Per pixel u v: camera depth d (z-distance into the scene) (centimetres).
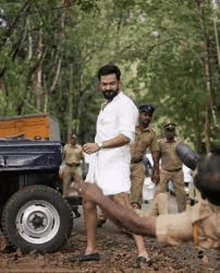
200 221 282
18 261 650
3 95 2053
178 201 1071
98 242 779
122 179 632
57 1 1977
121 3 2766
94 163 644
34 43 2425
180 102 3080
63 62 2961
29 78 2361
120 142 625
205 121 3219
